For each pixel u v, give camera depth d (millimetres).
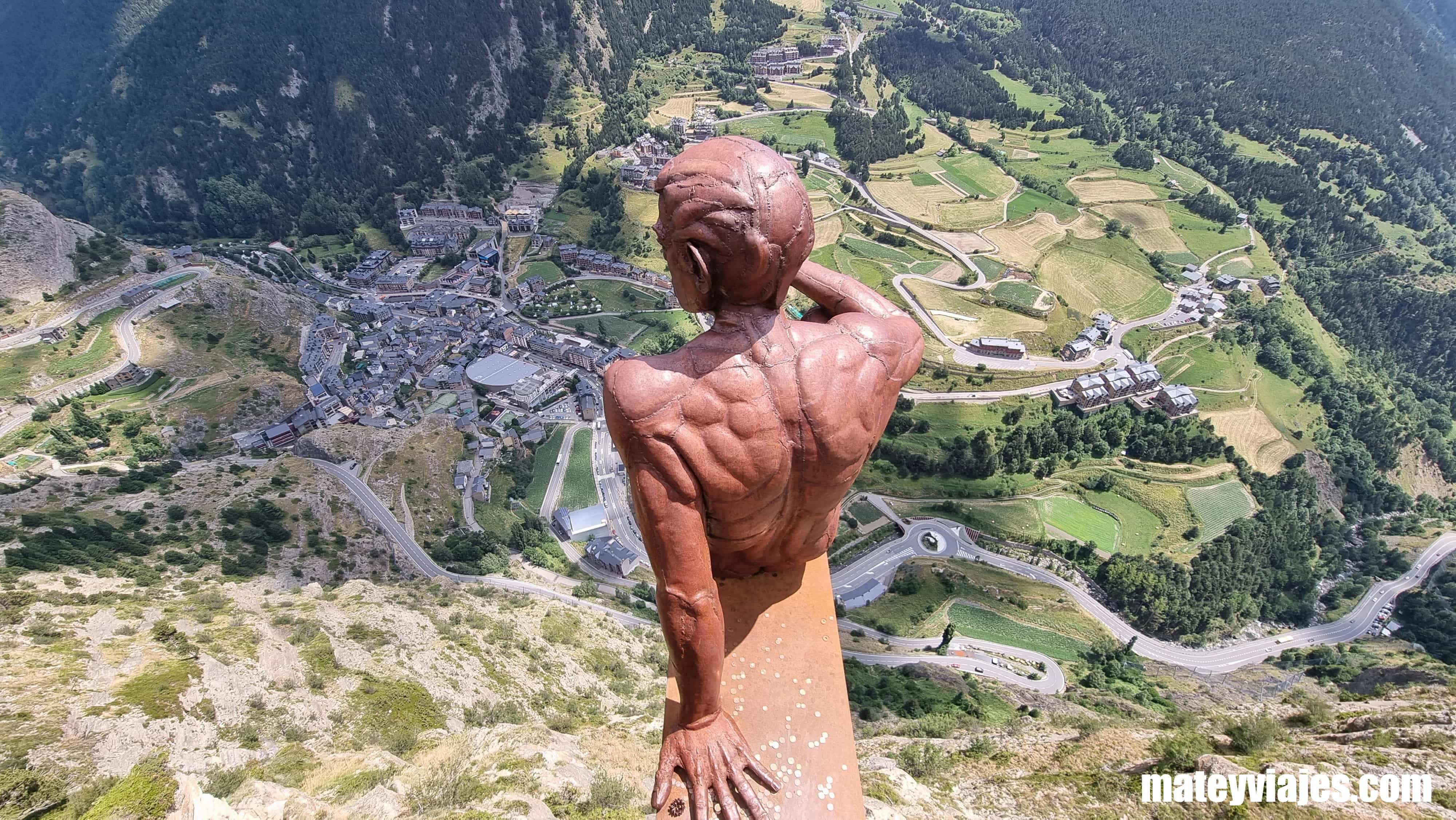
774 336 6238
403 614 53406
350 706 39625
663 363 6062
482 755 29406
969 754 30641
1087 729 31328
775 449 5980
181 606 51688
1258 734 25219
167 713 35438
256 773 30953
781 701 6883
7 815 28000
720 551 6938
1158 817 22562
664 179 6375
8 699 35031
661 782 6262
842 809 6367
